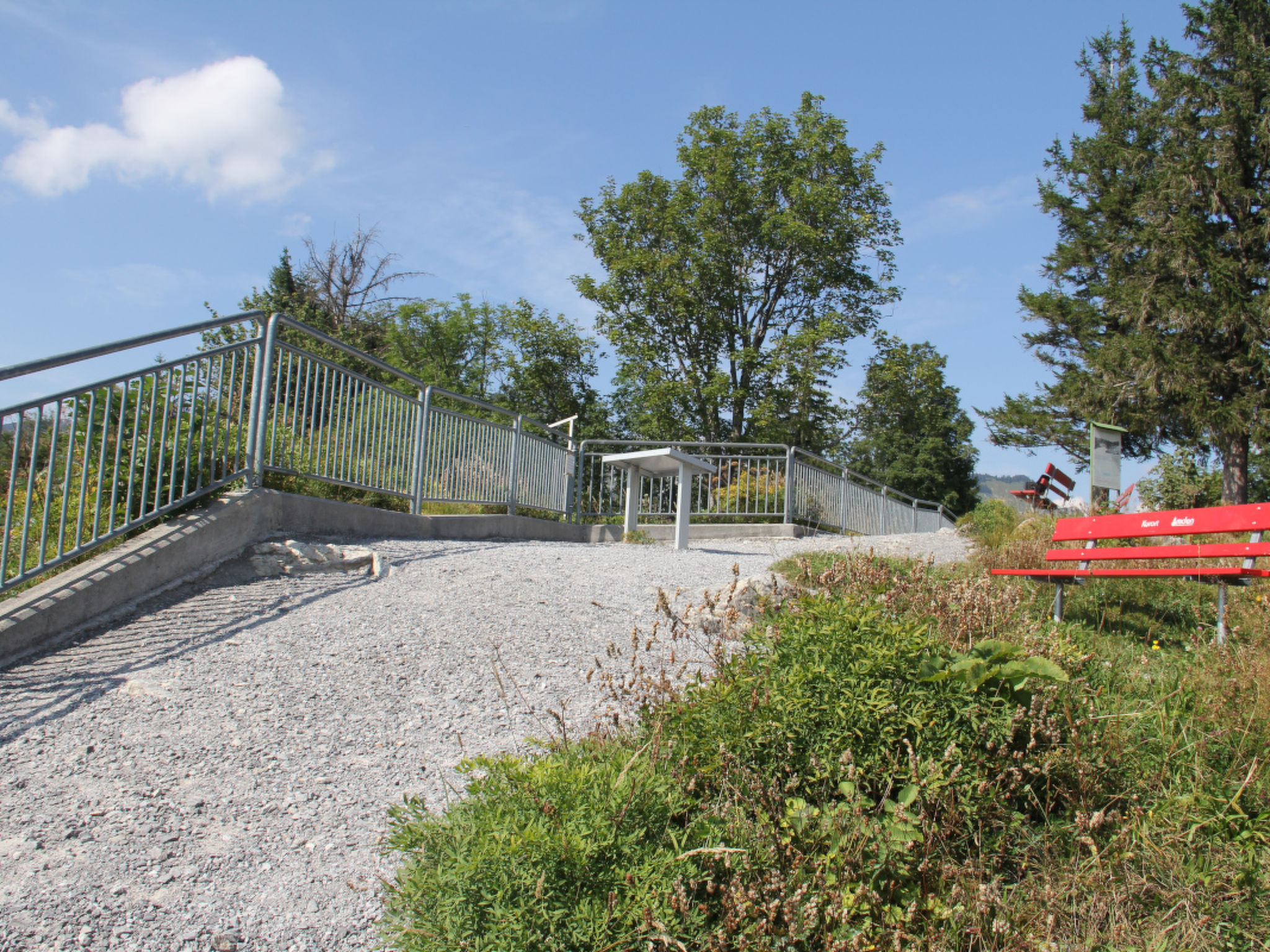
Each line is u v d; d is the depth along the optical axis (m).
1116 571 5.69
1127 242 29.89
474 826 2.38
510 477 11.56
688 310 30.78
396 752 3.83
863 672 3.15
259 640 4.93
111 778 3.43
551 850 2.24
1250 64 27.98
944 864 2.75
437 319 32.41
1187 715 3.85
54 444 4.96
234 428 6.57
